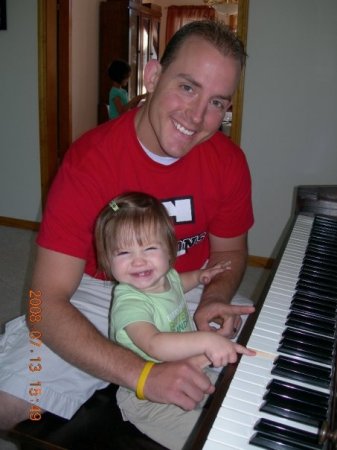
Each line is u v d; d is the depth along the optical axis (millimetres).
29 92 3490
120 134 1144
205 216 1323
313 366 777
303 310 961
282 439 623
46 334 995
